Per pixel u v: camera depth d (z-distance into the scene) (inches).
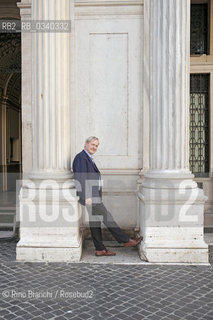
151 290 156.3
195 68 309.7
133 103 242.7
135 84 242.2
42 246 198.1
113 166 245.0
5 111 553.6
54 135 204.7
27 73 252.2
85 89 244.1
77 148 244.7
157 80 201.2
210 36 309.4
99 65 242.8
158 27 199.8
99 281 167.0
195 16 319.3
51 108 203.6
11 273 177.8
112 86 243.1
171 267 187.2
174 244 195.8
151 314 134.3
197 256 194.5
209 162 312.5
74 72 242.8
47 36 201.8
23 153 253.1
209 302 144.5
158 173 201.3
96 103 243.8
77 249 197.6
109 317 132.0
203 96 316.2
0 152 538.6
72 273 178.1
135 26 240.4
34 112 206.7
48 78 202.7
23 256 198.2
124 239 208.8
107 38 241.9
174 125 199.8
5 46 427.2
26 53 251.6
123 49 241.9
